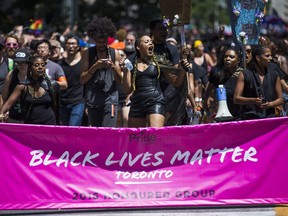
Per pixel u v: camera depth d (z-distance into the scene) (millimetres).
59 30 56031
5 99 21531
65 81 24281
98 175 18625
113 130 18641
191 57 28656
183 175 18719
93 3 67625
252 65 20766
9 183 18406
